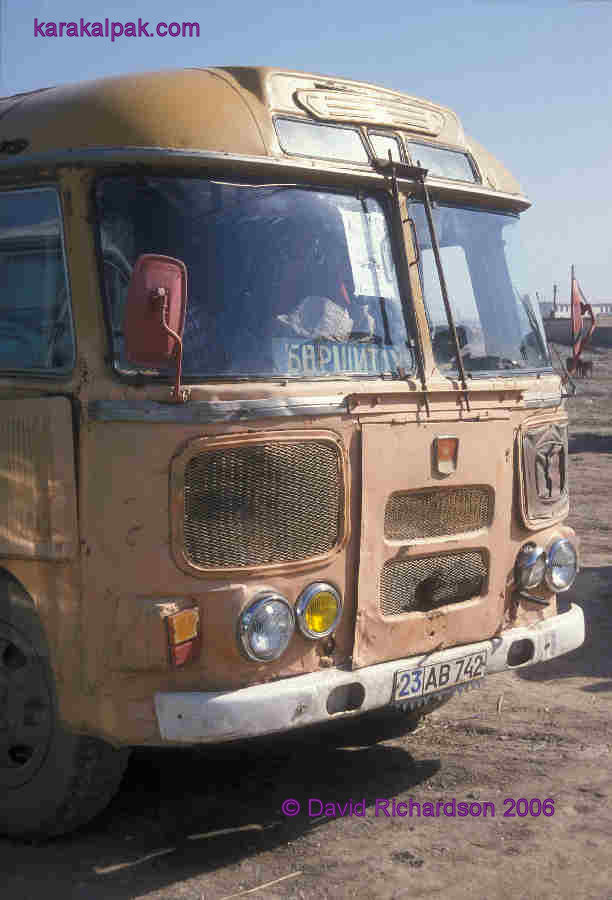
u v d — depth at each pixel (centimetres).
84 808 450
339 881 417
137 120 425
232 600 414
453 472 480
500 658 502
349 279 465
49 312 438
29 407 434
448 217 523
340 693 438
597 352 4362
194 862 436
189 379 415
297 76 477
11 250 454
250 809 489
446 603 488
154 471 408
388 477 455
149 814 485
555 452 541
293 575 431
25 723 454
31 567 438
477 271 532
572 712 612
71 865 437
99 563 415
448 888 411
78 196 425
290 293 446
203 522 412
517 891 407
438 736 580
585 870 424
